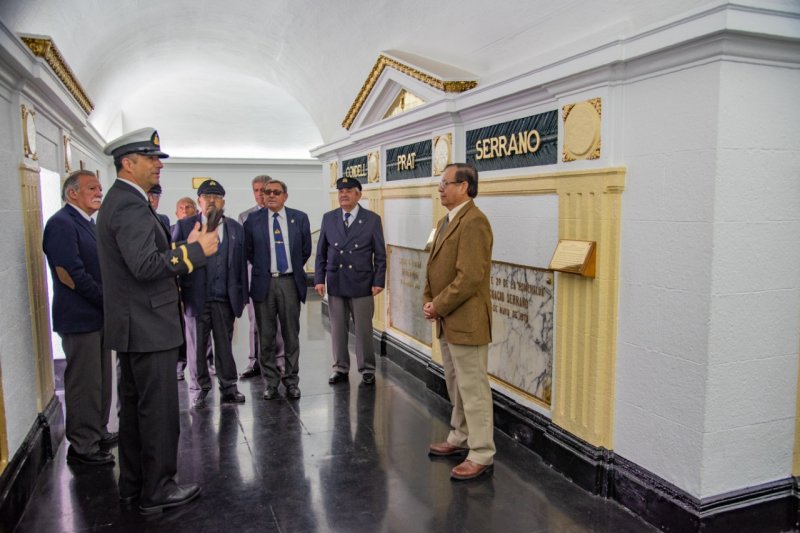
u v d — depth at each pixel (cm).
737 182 256
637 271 295
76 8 462
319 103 775
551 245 351
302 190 1174
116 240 287
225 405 475
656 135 279
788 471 285
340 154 738
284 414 454
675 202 271
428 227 507
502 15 385
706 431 263
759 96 256
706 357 260
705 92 254
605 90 296
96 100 737
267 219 484
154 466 307
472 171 340
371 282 521
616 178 296
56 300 356
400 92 533
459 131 444
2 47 287
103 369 390
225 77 998
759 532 278
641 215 290
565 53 330
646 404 294
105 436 398
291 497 325
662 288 281
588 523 295
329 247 528
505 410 406
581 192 316
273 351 491
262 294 479
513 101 370
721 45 241
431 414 452
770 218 266
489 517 302
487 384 348
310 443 399
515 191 378
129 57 725
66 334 357
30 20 394
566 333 339
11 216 336
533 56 365
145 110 1062
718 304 258
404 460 372
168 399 307
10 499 289
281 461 371
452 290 328
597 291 312
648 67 276
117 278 293
